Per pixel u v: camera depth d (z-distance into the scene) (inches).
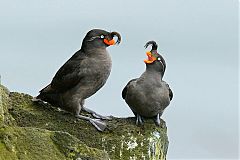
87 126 478.3
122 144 462.9
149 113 511.5
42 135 369.4
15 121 450.9
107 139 464.1
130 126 490.3
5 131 353.4
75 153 369.7
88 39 483.5
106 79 490.9
